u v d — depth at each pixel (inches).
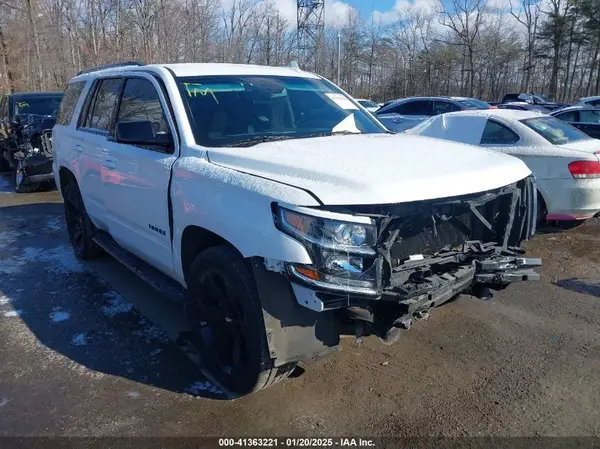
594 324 166.6
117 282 204.8
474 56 2106.3
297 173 113.2
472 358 146.5
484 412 122.6
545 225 283.7
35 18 1101.7
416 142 146.5
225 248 121.7
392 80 2271.2
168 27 833.5
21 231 284.7
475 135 290.0
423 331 162.6
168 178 138.9
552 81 1913.1
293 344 111.6
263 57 1138.0
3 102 515.5
